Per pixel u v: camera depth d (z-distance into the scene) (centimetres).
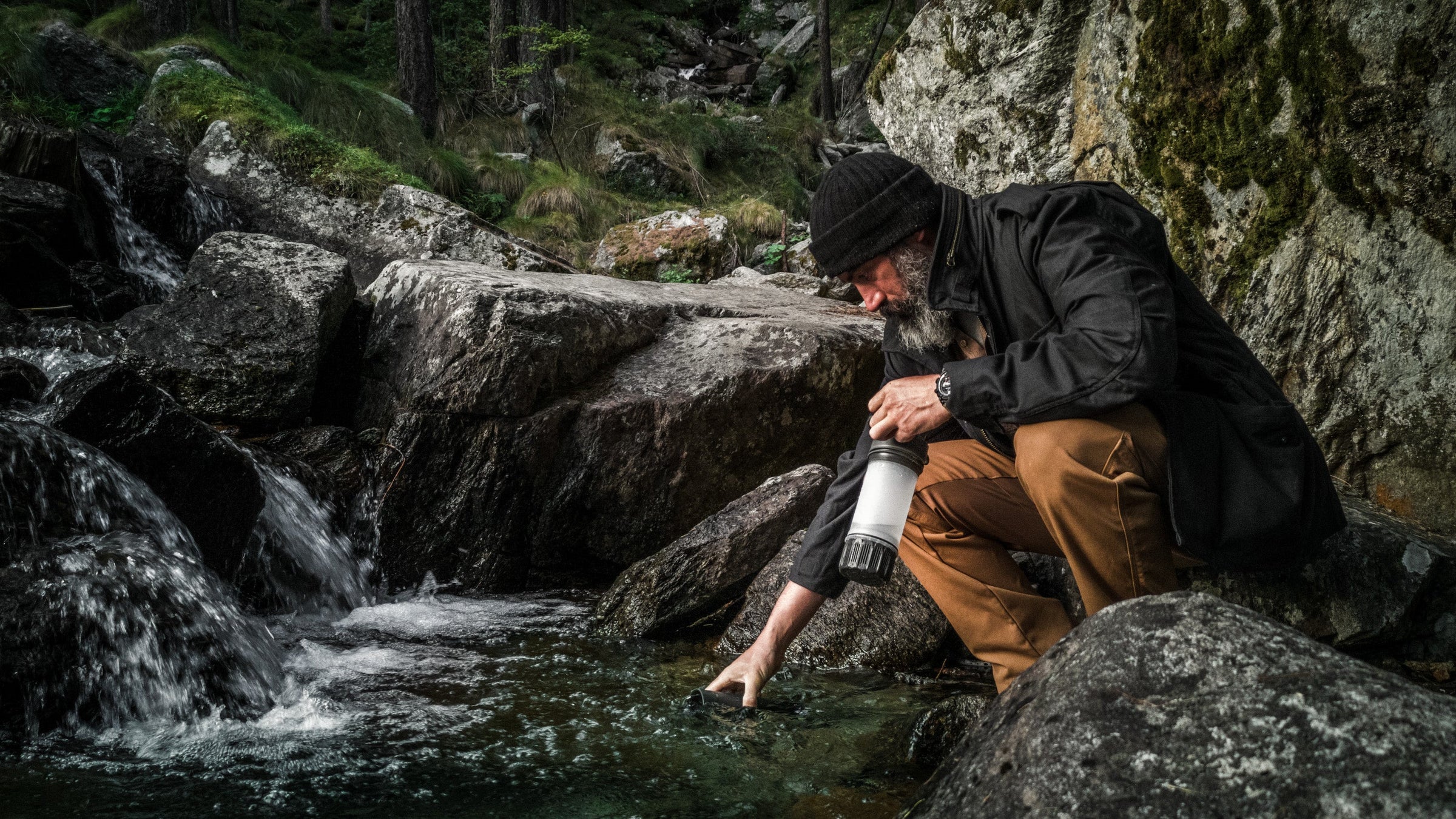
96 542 245
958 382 183
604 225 1050
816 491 329
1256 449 189
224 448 293
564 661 273
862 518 186
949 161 443
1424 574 257
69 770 193
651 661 276
